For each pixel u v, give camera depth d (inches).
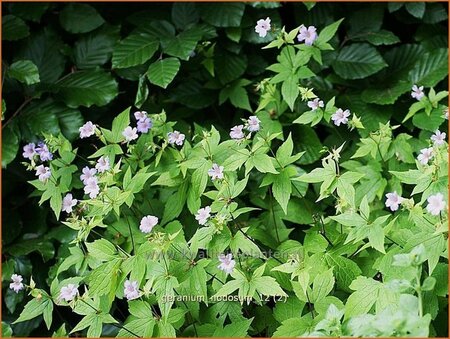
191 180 62.1
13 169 69.3
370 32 70.2
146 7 73.1
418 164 59.1
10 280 65.9
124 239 63.1
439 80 67.8
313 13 71.4
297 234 66.1
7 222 68.1
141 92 67.2
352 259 60.5
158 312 60.7
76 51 70.6
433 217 57.1
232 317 60.1
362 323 54.7
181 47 67.1
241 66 69.5
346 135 67.8
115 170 60.7
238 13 68.9
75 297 59.2
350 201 58.0
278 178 60.4
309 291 58.2
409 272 54.6
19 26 69.4
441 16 70.6
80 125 67.9
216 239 59.1
